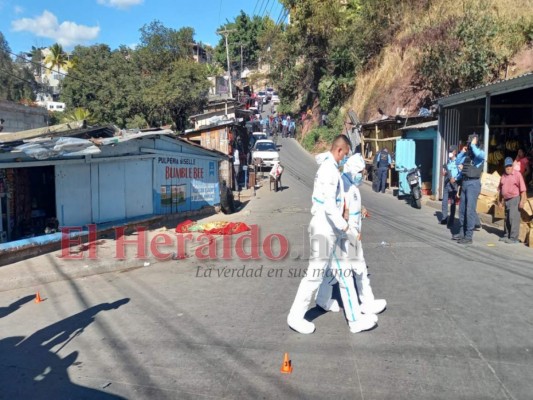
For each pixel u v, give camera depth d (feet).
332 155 17.08
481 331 16.83
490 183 39.88
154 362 15.55
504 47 69.15
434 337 16.49
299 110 170.60
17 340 18.25
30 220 37.37
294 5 140.77
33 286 26.63
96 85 122.83
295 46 148.25
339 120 128.47
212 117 101.76
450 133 53.21
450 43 73.31
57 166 37.78
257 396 13.11
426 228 38.65
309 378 13.99
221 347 16.51
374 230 38.14
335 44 127.44
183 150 52.90
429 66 77.36
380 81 110.32
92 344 17.39
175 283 25.73
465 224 31.99
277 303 21.07
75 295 24.38
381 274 24.73
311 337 17.03
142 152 46.26
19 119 86.94
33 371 15.34
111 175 42.80
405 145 60.34
